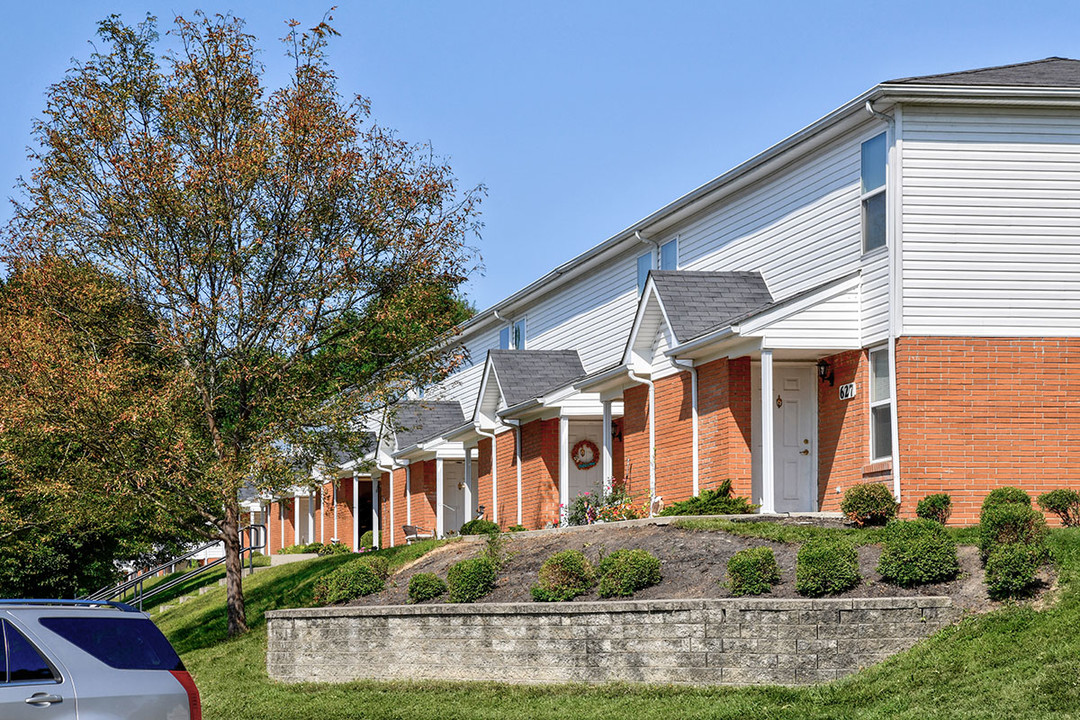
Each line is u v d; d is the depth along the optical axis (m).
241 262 22.98
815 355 21.64
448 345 25.69
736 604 14.59
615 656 15.27
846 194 21.62
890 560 15.09
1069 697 11.40
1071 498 18.19
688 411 23.66
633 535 19.11
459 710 14.99
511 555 19.58
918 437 19.67
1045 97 19.95
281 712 16.39
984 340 19.95
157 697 10.80
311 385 24.08
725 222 25.92
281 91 23.00
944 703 12.15
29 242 22.72
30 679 10.30
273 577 29.27
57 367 21.02
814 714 12.70
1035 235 20.16
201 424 23.80
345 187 23.23
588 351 33.00
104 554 35.28
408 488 42.00
